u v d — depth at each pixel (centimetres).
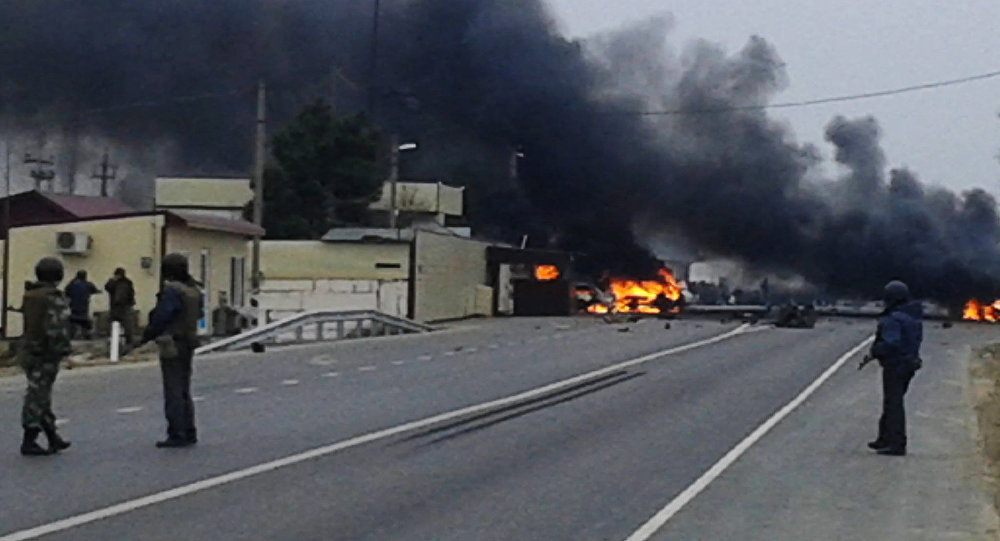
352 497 1213
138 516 1088
